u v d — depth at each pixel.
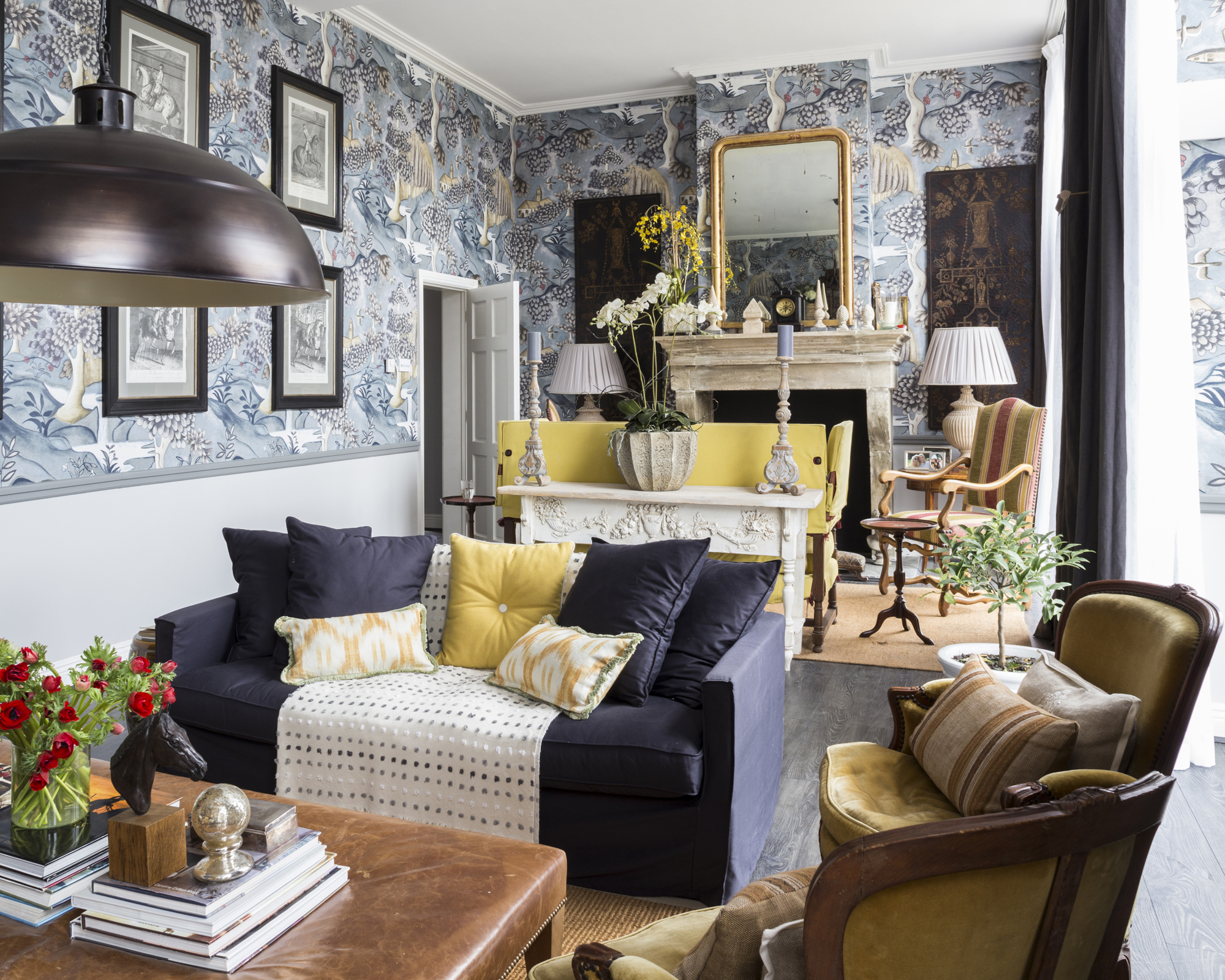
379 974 1.33
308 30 5.35
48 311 3.86
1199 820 2.69
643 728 2.31
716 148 6.86
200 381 4.60
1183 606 1.86
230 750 2.63
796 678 4.11
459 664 2.88
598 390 7.10
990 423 5.53
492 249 7.52
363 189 5.89
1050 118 5.94
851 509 7.02
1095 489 3.06
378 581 2.94
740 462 4.65
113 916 1.37
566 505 4.64
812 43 6.31
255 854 1.46
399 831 1.78
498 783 2.34
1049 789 1.33
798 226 6.77
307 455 5.42
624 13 5.79
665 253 7.39
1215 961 2.03
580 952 1.22
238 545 3.06
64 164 1.07
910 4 5.66
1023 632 4.77
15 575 3.75
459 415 7.42
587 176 7.62
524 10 5.71
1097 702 1.81
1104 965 1.17
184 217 1.10
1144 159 2.90
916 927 0.98
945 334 6.14
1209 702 3.07
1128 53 2.89
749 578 2.65
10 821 1.55
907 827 0.97
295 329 5.30
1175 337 2.95
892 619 5.09
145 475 4.33
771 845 2.59
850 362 6.45
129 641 4.28
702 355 6.73
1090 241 3.06
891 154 6.81
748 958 1.11
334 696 2.59
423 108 6.50
